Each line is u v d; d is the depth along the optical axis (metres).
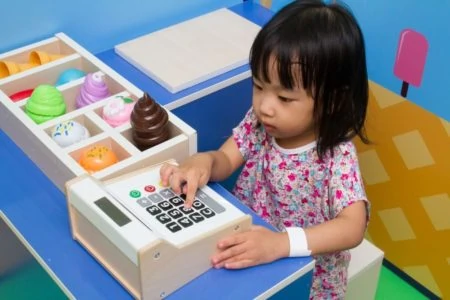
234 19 1.49
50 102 1.10
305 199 1.10
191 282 0.87
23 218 0.97
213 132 1.37
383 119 1.46
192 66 1.32
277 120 0.98
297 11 0.96
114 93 1.19
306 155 1.06
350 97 0.99
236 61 1.34
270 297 0.88
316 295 1.18
